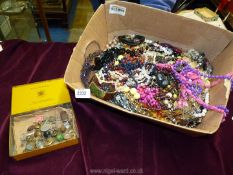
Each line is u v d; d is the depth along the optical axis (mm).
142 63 825
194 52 888
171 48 908
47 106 752
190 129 614
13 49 957
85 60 825
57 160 677
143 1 1024
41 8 1434
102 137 728
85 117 770
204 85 784
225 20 1140
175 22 872
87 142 714
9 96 827
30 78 879
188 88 751
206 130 636
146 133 731
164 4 1021
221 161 674
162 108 718
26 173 655
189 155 687
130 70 810
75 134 697
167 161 678
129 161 678
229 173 662
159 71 794
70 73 732
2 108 798
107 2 894
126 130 740
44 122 726
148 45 906
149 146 706
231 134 735
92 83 746
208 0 1263
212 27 835
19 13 1420
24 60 930
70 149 698
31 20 1604
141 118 682
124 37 930
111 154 690
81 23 2039
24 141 688
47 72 898
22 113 734
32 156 677
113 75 795
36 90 788
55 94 781
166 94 738
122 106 720
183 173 659
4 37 1367
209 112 719
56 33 1943
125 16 919
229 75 742
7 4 1402
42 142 678
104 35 943
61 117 734
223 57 850
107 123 757
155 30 931
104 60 833
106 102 663
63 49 969
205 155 686
